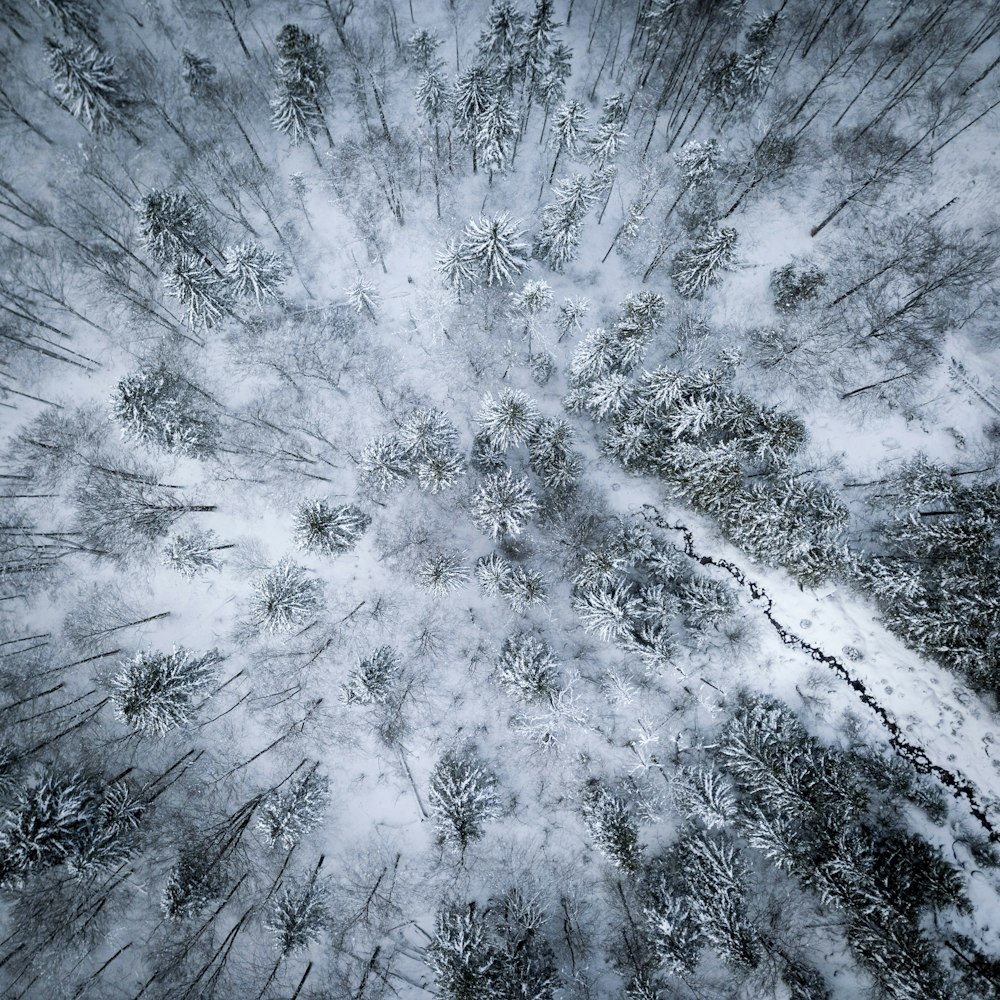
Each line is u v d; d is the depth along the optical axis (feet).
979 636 90.68
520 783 101.96
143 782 99.71
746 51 109.29
